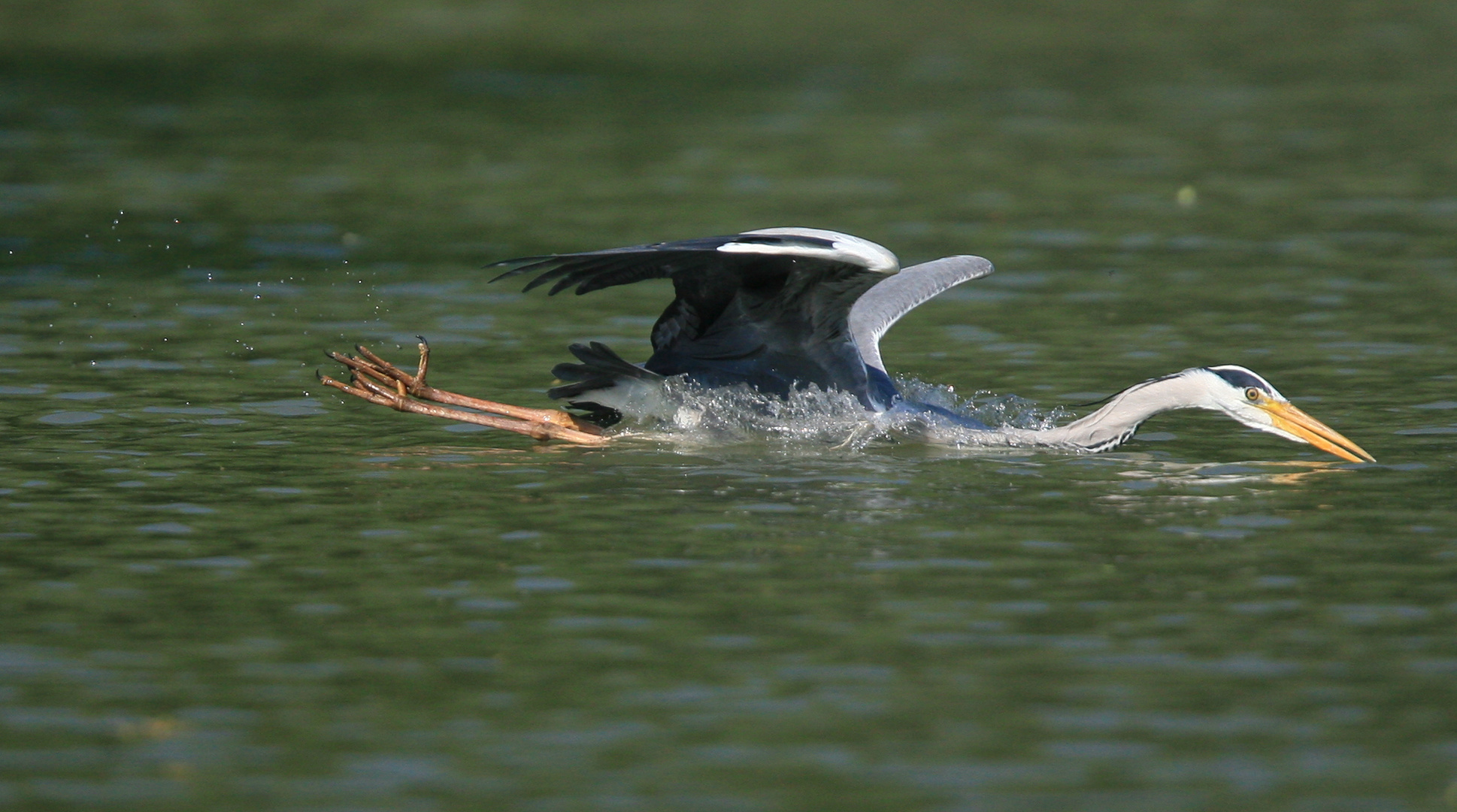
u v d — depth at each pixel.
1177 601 10.63
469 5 50.53
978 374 17.31
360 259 23.12
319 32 46.25
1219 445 14.90
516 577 11.02
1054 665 9.62
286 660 9.64
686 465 13.88
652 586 10.87
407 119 35.22
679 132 34.28
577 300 21.11
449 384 16.77
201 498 12.74
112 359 17.48
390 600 10.60
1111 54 44.84
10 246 23.36
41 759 8.40
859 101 38.19
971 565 11.30
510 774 8.27
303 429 14.96
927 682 9.37
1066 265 23.05
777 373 14.48
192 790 8.09
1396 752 8.52
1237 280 22.06
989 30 48.25
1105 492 13.15
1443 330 19.06
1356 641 9.98
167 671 9.47
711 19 49.06
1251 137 33.97
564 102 37.53
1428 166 30.72
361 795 8.05
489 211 26.50
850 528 12.12
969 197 28.09
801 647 9.86
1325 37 47.62
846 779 8.23
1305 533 12.02
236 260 22.88
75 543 11.62
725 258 13.62
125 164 29.92
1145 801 8.02
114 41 44.06
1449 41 46.84
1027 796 8.05
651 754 8.49
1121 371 17.39
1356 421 15.37
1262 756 8.48
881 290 16.62
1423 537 11.91
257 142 32.38
